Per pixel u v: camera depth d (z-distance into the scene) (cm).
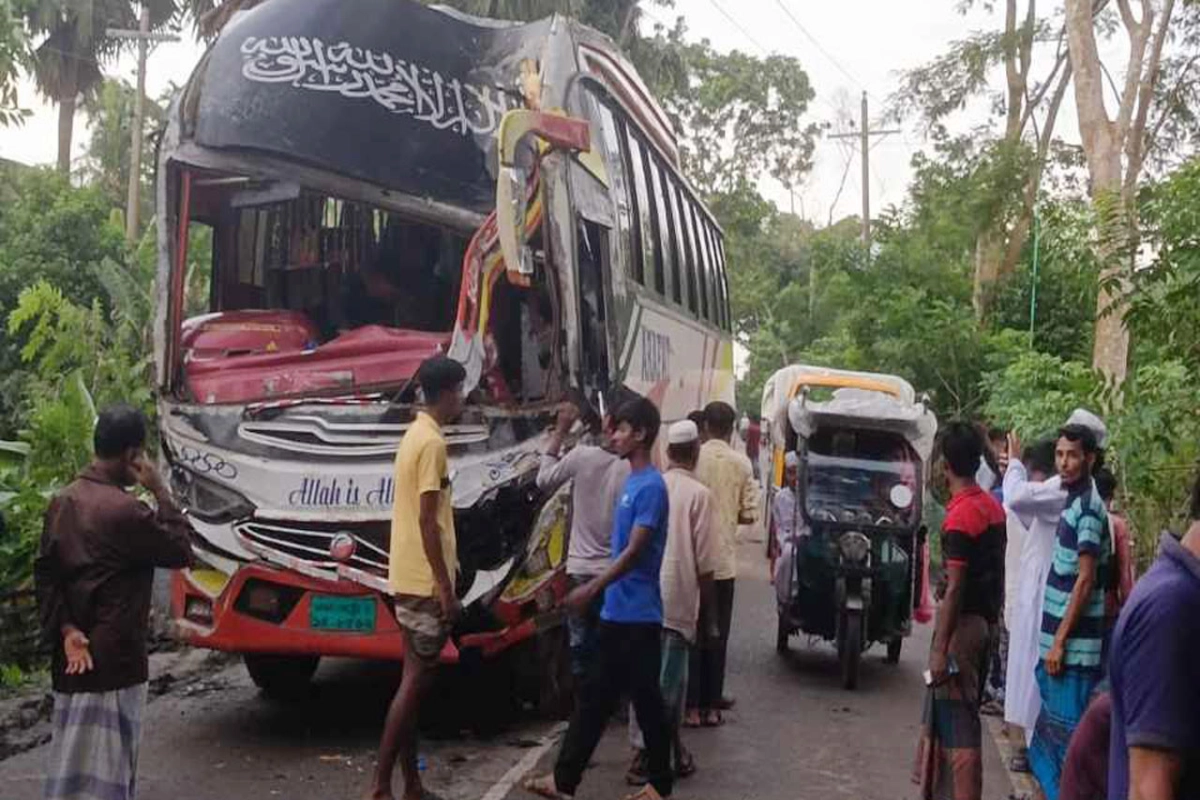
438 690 882
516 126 700
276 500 718
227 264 823
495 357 745
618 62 971
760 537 2133
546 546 756
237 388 735
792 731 838
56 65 3294
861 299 2620
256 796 648
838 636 971
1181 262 930
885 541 980
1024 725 700
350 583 712
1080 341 2291
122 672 517
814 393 1656
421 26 763
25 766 677
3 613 841
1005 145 2227
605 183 877
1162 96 1973
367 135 738
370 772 696
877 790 708
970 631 584
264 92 735
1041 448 739
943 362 2338
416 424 623
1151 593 269
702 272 1416
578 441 777
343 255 804
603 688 619
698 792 693
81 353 1380
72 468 1021
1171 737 260
